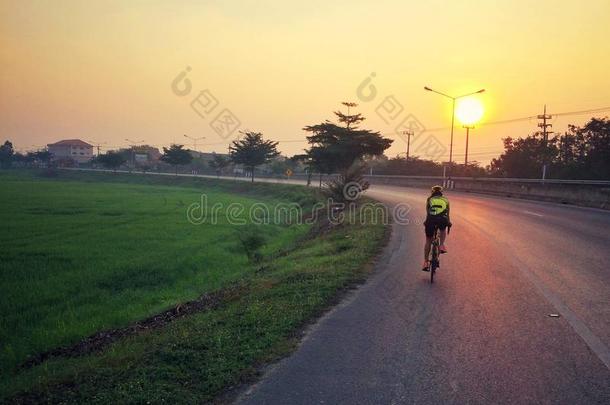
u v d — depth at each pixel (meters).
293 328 6.08
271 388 4.43
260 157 68.62
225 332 5.94
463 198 30.97
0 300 12.00
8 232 23.67
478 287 8.18
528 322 6.30
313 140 39.44
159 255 18.03
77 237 22.33
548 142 50.34
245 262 17.17
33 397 4.70
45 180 94.88
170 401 4.20
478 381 4.55
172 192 62.25
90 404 4.23
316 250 13.52
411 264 10.17
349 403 4.14
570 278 8.78
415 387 4.44
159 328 7.58
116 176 104.19
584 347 5.41
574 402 4.16
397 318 6.51
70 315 10.88
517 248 11.97
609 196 22.97
